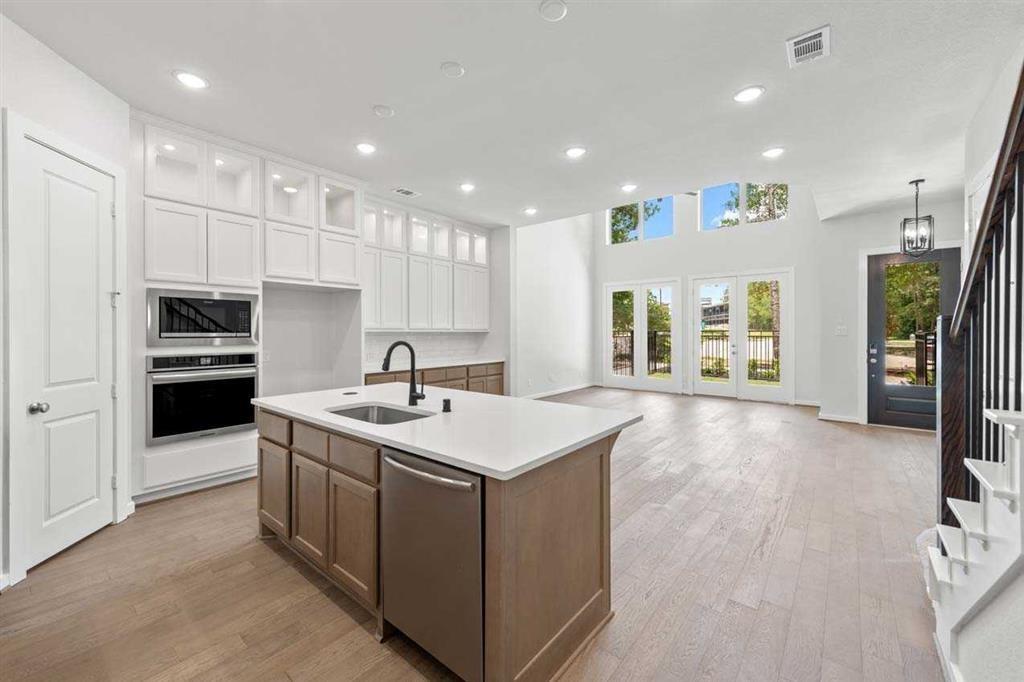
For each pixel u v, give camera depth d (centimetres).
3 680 151
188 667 158
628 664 160
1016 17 197
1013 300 146
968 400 178
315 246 388
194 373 317
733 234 734
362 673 156
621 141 331
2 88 207
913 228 438
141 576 215
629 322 854
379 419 255
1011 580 116
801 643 169
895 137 319
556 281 796
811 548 241
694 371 776
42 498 226
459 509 142
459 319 595
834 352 555
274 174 373
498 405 235
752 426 530
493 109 287
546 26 208
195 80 255
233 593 202
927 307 499
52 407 231
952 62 231
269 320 408
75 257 244
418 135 324
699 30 210
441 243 574
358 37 217
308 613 189
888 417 522
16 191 211
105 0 193
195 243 317
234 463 335
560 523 158
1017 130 126
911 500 305
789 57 229
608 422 192
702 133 318
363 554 179
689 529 264
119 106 275
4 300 207
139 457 294
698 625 180
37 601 195
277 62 238
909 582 209
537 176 411
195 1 194
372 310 486
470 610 141
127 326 280
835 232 552
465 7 196
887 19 200
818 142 329
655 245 818
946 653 152
